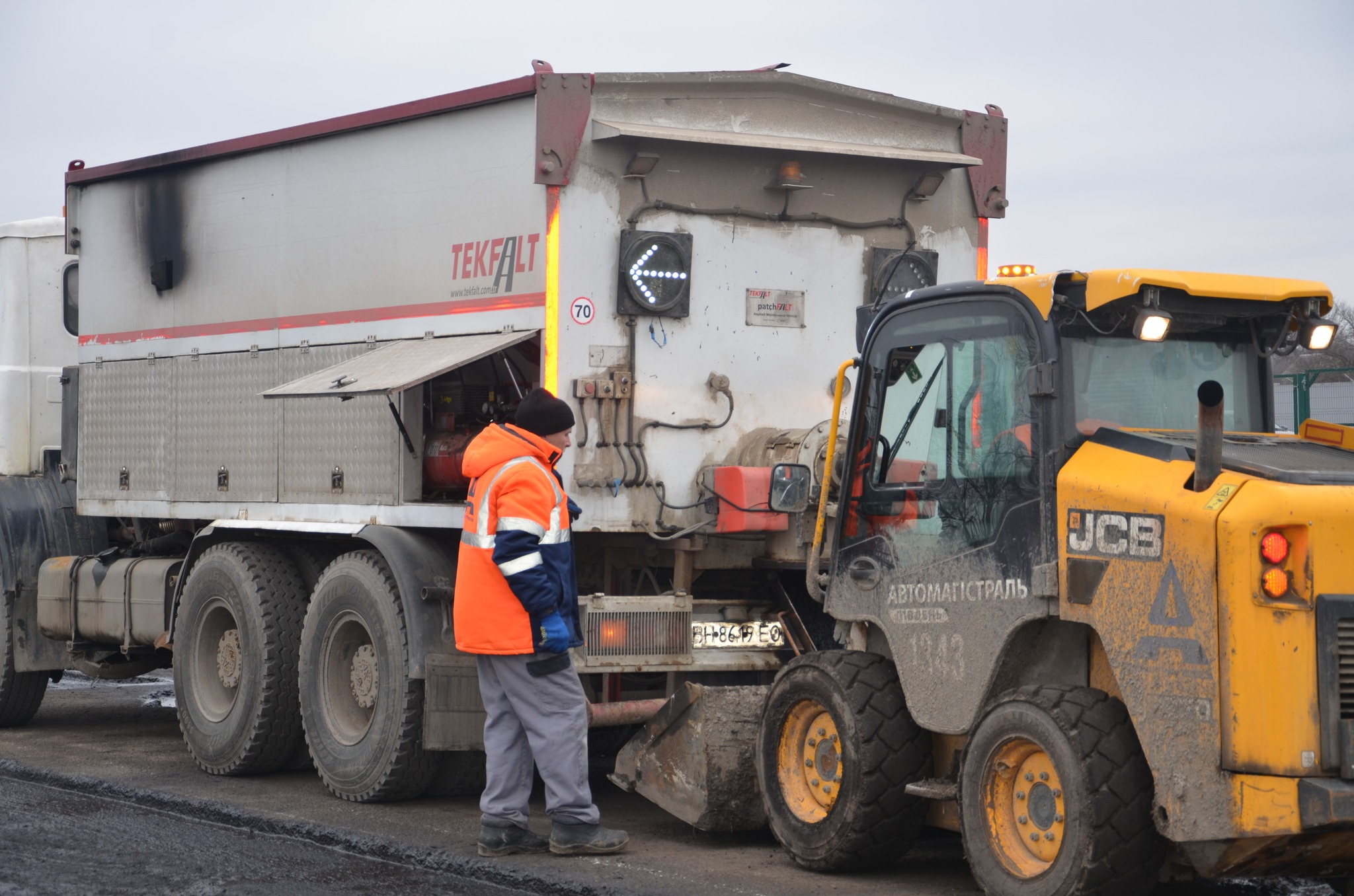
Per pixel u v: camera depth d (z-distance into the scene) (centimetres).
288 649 856
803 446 728
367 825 711
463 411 794
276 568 867
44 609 1047
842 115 799
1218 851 486
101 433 1035
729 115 767
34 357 1115
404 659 759
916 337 606
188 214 961
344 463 832
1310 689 467
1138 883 511
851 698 604
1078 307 546
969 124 830
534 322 729
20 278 1110
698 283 756
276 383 890
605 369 732
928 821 611
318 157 865
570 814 639
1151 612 497
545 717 635
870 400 629
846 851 599
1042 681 562
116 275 1024
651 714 733
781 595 771
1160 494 497
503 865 619
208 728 876
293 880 598
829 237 791
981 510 568
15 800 773
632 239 734
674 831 713
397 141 812
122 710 1182
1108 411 552
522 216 738
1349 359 1734
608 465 732
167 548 1012
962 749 566
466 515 649
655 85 748
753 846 673
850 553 630
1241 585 470
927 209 821
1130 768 509
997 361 567
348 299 842
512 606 631
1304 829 461
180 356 966
